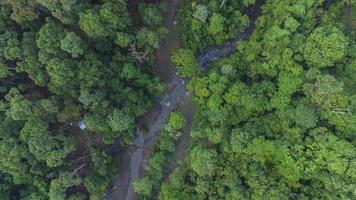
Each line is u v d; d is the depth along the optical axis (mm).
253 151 57219
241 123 61781
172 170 66875
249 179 56906
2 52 58750
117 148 67375
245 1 62375
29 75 59375
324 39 55375
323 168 55062
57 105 60156
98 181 63031
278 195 54906
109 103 62344
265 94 60250
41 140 58344
